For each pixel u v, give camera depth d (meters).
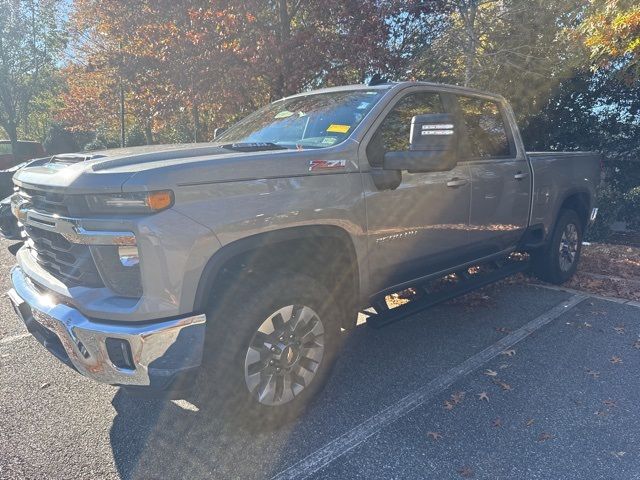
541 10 9.75
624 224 10.11
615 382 3.41
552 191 5.04
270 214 2.66
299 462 2.64
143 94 10.11
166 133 18.95
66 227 2.49
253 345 2.71
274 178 2.72
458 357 3.84
